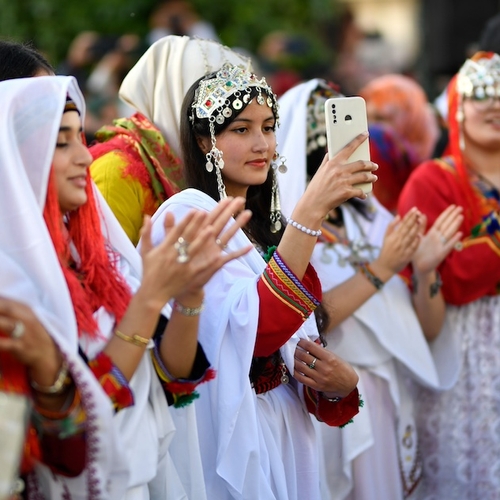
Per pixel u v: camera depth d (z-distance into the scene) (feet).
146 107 15.94
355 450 16.53
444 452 18.44
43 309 9.71
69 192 10.52
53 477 10.12
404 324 17.22
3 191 9.91
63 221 10.85
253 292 12.45
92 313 10.53
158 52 15.98
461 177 18.25
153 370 11.09
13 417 9.27
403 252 16.40
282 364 13.74
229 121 13.35
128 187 14.70
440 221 17.49
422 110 25.11
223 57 15.93
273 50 33.35
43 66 12.69
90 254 10.87
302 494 13.98
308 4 35.78
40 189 10.12
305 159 16.88
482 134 18.19
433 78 33.94
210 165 13.53
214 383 12.59
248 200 14.26
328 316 15.20
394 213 22.11
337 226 17.16
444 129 24.30
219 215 9.98
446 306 18.40
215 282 12.86
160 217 13.02
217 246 9.96
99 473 9.83
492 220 18.08
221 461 12.44
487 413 18.21
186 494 12.08
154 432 10.91
